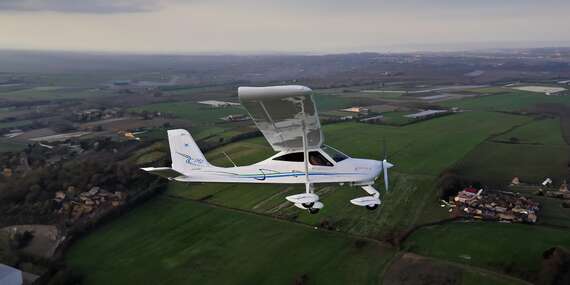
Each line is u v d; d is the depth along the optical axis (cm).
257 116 1356
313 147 1672
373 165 1719
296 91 1168
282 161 1691
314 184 1719
